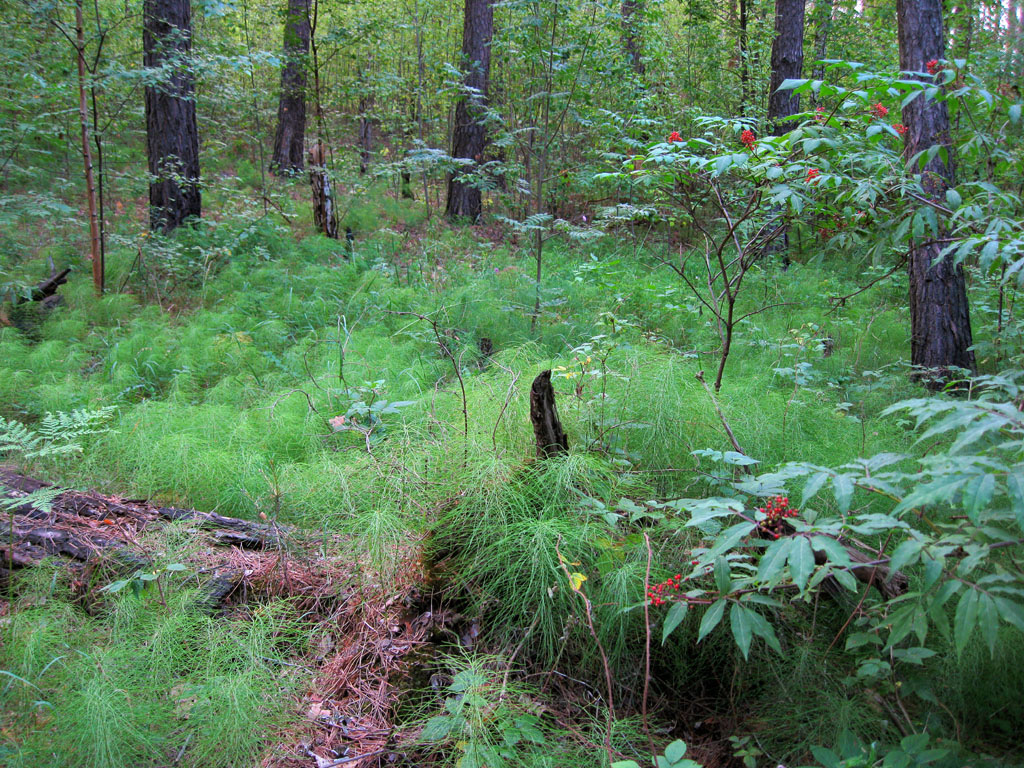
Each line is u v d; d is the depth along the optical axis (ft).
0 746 6.55
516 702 7.61
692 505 7.81
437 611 8.98
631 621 8.13
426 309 22.25
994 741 6.90
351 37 32.07
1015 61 21.38
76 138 30.42
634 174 11.84
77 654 7.68
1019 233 7.65
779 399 12.87
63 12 26.89
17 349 18.20
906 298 22.79
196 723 7.09
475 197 39.96
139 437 12.40
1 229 25.98
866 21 41.47
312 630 8.87
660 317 21.85
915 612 5.67
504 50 24.58
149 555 9.29
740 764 7.20
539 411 9.55
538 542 8.29
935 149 8.96
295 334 21.42
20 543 9.21
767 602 6.33
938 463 5.35
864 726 6.97
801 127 9.98
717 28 39.01
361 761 7.15
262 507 11.19
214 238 27.71
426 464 10.91
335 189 35.81
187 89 29.07
